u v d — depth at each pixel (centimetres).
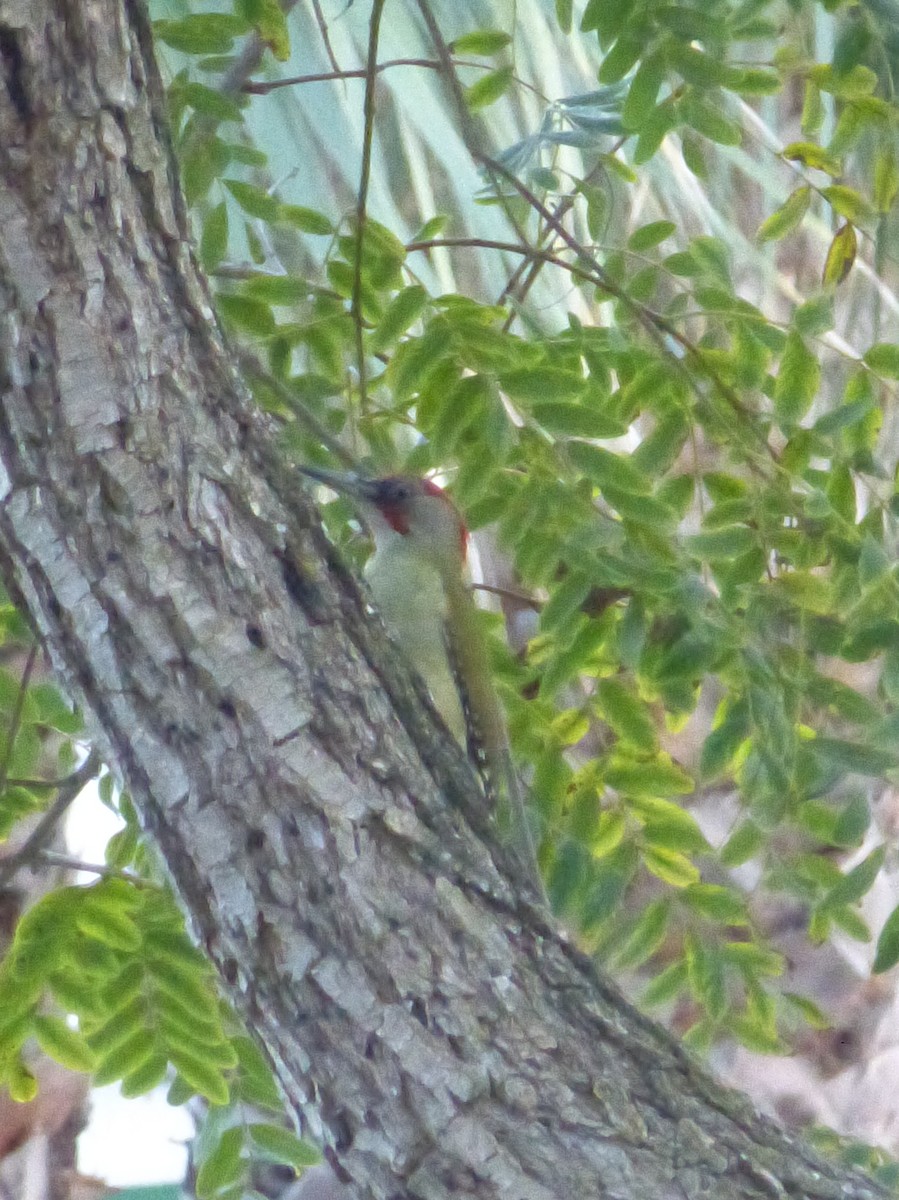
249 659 468
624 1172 476
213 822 467
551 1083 478
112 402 463
